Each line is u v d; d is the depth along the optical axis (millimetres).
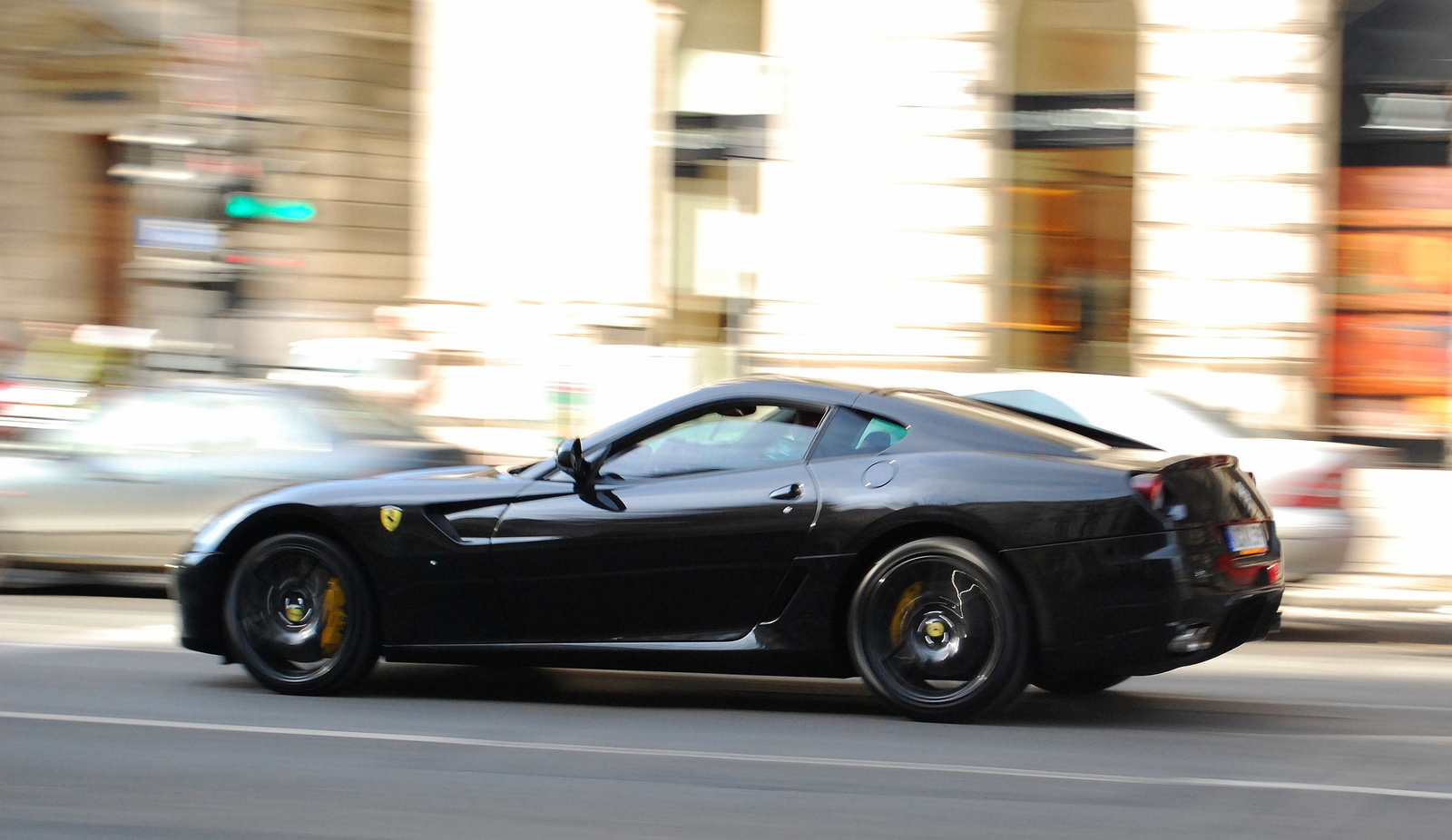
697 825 8266
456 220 29547
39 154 34094
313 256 32406
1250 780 9359
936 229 26750
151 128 26219
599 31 28984
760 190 27672
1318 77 24922
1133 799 8844
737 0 29297
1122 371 26578
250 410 17656
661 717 11078
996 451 10766
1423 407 25234
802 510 10781
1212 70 25125
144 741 10148
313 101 32438
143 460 17438
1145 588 10203
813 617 10773
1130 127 26281
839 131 26922
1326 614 17297
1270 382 25141
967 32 26406
